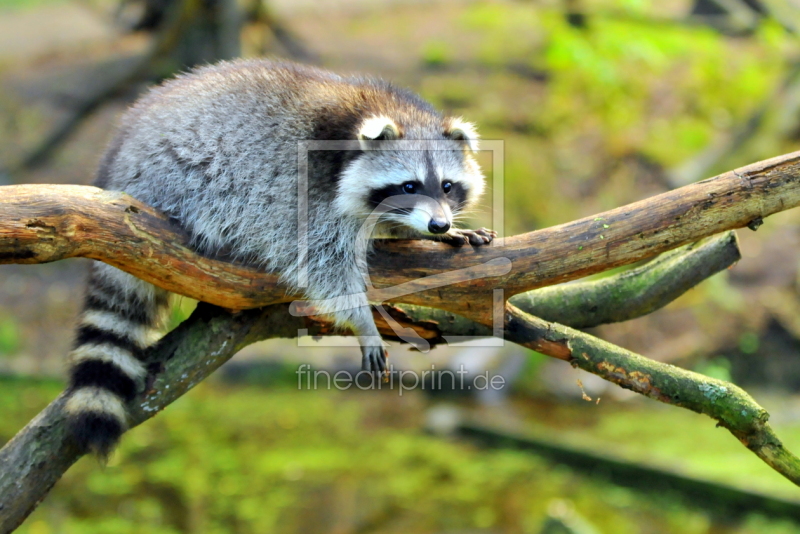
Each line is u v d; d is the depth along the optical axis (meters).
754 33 15.47
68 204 3.56
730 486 8.53
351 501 8.40
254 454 9.30
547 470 9.36
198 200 4.50
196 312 4.38
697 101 15.19
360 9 18.53
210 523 7.91
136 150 4.57
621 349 4.11
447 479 8.99
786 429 10.23
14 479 3.91
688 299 12.31
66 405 4.05
